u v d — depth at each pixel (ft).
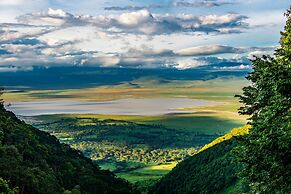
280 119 86.02
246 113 114.01
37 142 403.34
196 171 570.05
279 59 102.17
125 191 424.05
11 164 275.18
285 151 84.74
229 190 446.60
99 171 492.95
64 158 425.69
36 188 274.57
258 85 103.76
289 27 115.24
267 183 92.43
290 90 88.63
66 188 336.90
